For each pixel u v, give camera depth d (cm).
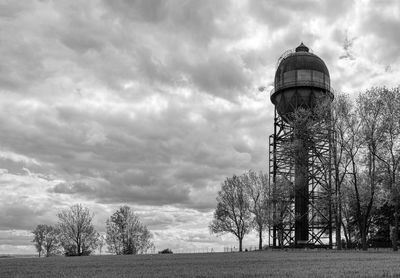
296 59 7975
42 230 11262
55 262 3962
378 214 7838
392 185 5391
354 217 7312
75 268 2820
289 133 7525
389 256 3766
